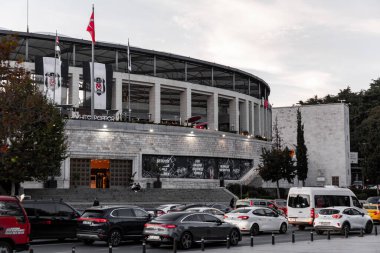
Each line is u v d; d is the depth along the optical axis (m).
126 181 62.94
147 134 64.25
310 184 95.19
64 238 28.55
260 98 99.81
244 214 31.89
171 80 79.00
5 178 42.84
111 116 66.38
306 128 97.00
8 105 27.48
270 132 103.50
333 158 94.25
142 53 77.31
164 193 58.34
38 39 70.50
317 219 32.59
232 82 97.44
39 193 51.31
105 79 67.94
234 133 80.56
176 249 23.45
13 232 19.94
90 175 60.53
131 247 26.11
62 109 63.31
